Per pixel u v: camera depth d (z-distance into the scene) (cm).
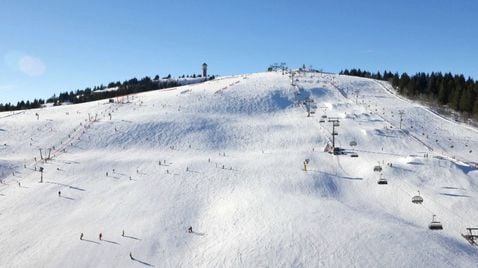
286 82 15612
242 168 7388
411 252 4109
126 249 4628
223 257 4262
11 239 4950
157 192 6325
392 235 4456
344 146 9038
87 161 7856
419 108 12594
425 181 6669
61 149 8706
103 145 9038
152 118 10694
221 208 5638
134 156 8319
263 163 7675
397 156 8206
